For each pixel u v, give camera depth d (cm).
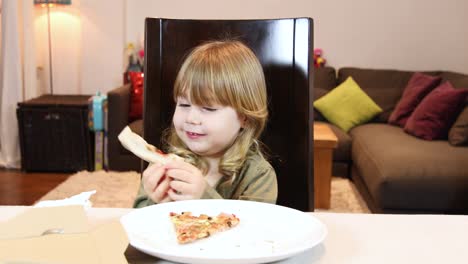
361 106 416
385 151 302
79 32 448
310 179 127
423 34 458
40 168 395
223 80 110
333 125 416
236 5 459
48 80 454
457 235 85
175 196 97
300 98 130
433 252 78
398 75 438
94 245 64
